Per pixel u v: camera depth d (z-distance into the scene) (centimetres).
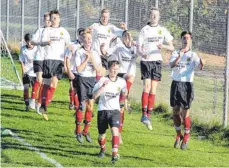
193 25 2823
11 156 1962
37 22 5138
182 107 2258
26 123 2575
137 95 3362
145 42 2427
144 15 3275
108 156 2053
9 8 5756
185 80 2262
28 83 2964
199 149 2284
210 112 2794
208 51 2752
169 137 2477
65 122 2673
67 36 2784
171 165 1988
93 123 2694
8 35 5747
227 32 2569
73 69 2306
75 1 4362
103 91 1945
